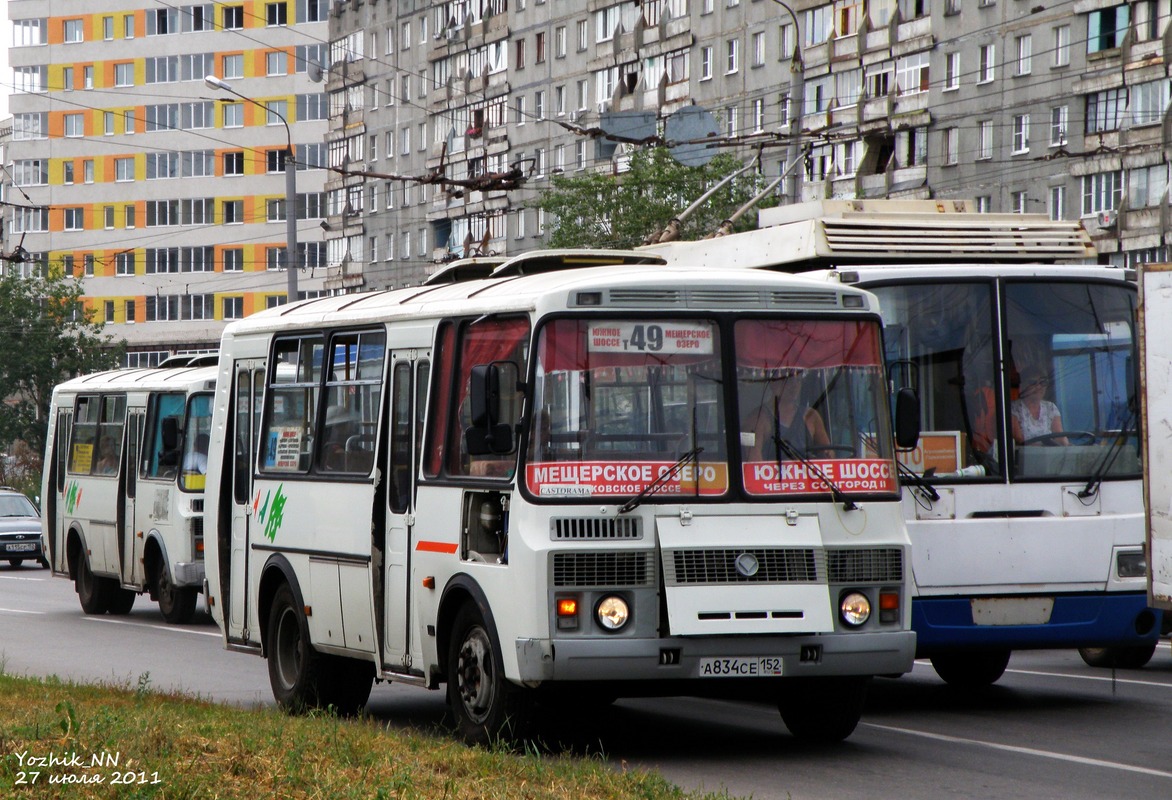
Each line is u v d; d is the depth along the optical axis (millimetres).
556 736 12219
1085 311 14008
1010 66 61219
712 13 73250
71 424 28031
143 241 118750
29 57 122000
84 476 27094
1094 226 58875
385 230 96812
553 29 82875
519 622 10586
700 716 13570
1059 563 13539
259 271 115750
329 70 101750
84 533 26891
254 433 14602
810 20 68750
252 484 14547
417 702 14711
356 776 9305
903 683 15984
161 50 118375
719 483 10828
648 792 9070
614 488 10672
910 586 11156
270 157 115375
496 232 86750
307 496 13531
